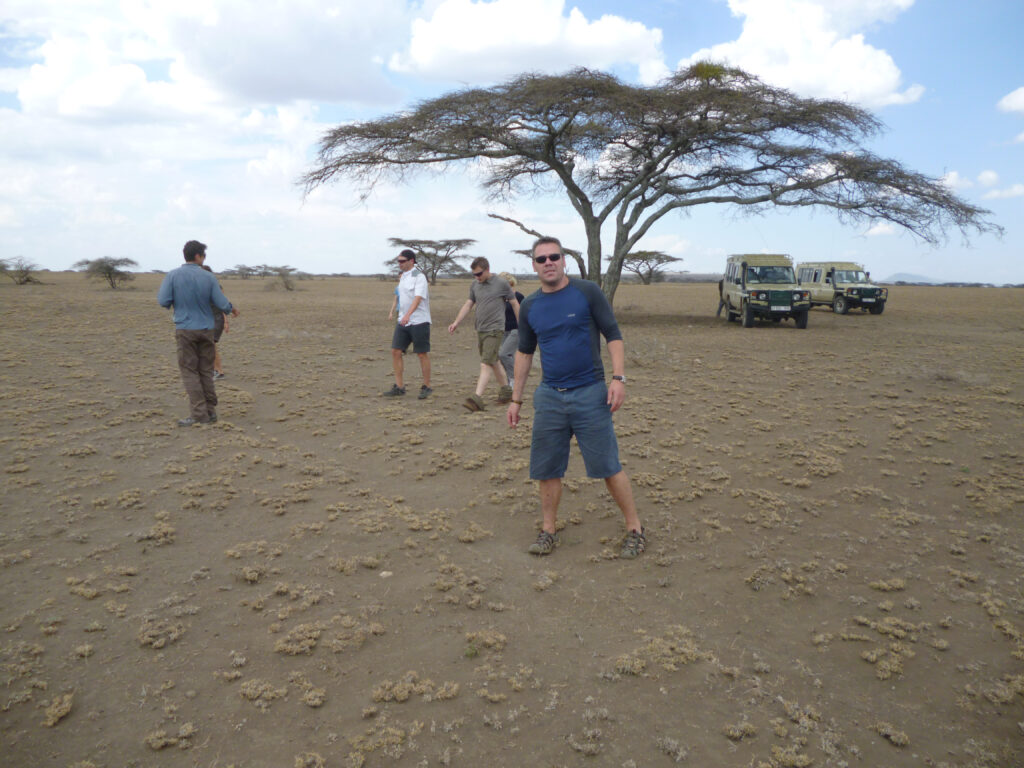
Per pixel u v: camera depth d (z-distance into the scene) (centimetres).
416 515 504
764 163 2359
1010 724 286
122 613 354
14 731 266
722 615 372
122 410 773
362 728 278
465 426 756
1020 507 527
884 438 719
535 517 507
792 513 516
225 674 308
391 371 1134
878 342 1681
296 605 371
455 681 309
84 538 440
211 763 256
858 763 263
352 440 699
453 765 259
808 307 2097
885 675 318
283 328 1727
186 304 702
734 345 1588
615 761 262
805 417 810
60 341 1272
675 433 730
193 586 388
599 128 2023
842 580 412
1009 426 767
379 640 341
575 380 422
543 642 343
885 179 2047
